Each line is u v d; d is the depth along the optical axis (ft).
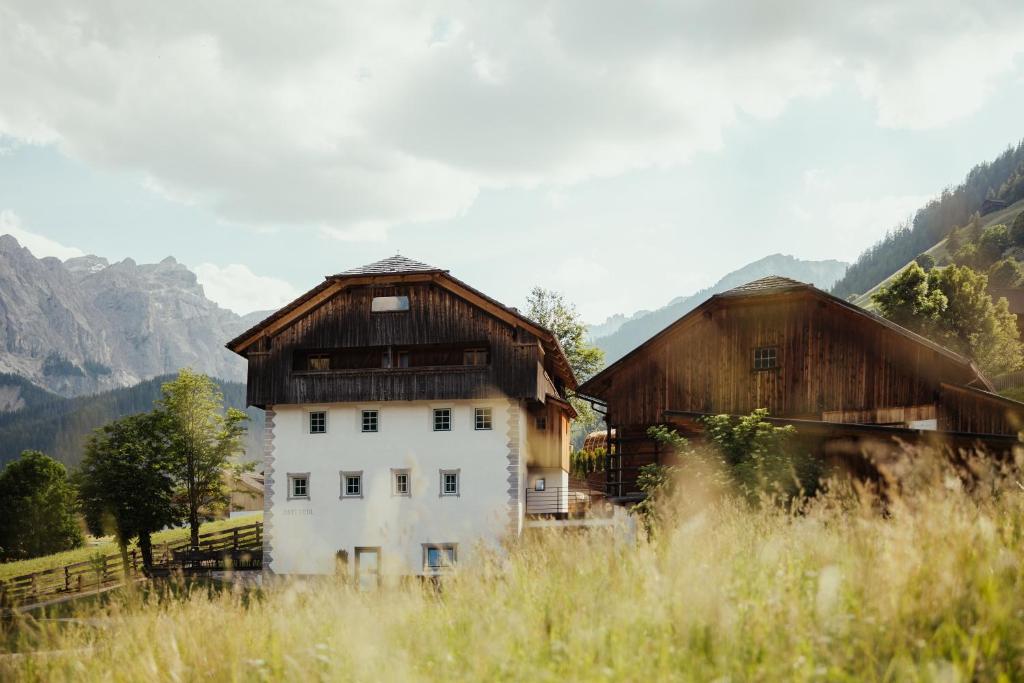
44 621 26.63
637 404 97.66
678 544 22.21
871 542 19.34
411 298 122.83
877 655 14.78
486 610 20.58
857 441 68.59
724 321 95.35
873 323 88.28
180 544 155.02
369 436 121.08
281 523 120.98
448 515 117.50
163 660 21.08
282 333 124.77
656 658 15.38
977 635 14.53
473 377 119.24
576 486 147.54
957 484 21.49
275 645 20.61
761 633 15.57
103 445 145.89
